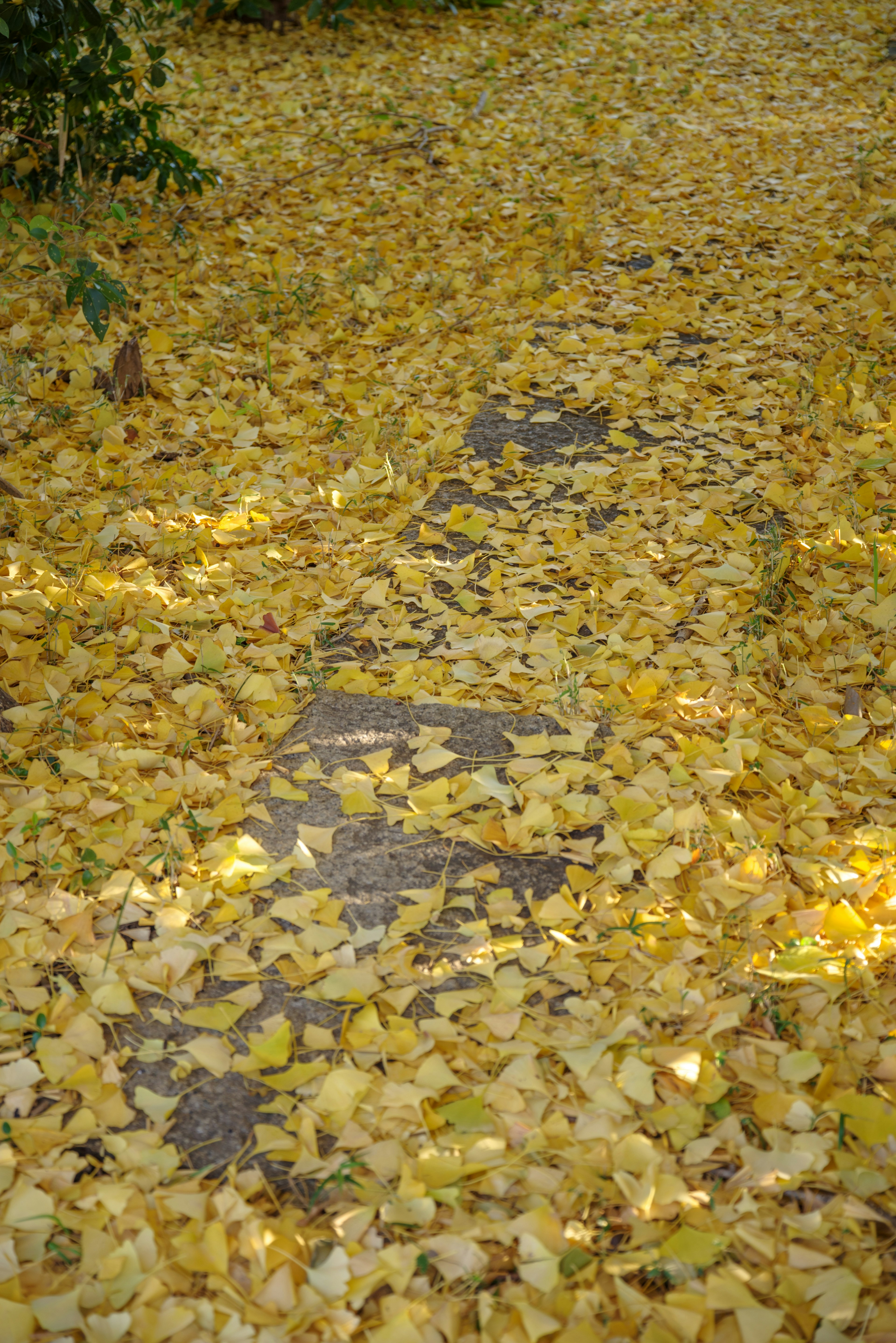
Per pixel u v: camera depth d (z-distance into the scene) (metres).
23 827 2.02
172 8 7.98
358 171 5.80
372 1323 1.32
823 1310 1.31
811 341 4.07
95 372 3.87
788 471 3.28
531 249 4.94
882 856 2.01
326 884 1.96
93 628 2.65
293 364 4.04
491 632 2.62
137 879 1.93
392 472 3.27
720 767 2.19
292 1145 1.51
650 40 7.85
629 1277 1.38
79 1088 1.58
